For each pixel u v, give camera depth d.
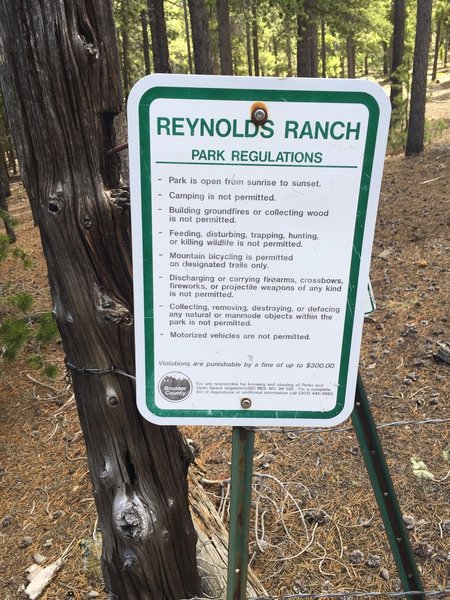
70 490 3.19
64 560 2.69
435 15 24.89
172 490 1.87
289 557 2.59
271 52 29.59
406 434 3.31
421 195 8.27
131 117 1.27
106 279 1.58
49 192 1.47
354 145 1.30
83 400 1.72
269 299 1.43
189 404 1.52
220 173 1.32
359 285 1.42
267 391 1.51
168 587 1.92
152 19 15.52
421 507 2.77
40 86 1.37
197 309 1.44
